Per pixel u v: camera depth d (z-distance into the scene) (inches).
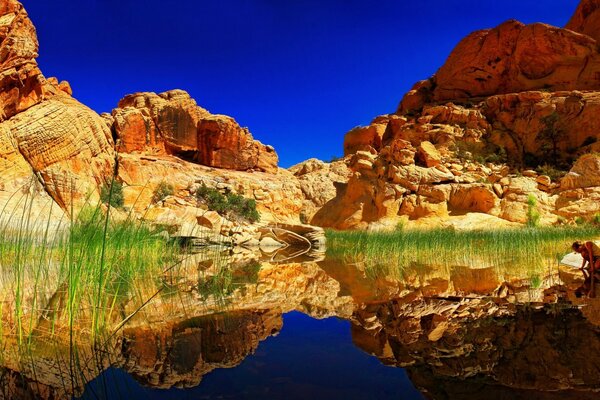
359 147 1881.2
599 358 73.5
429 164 1073.5
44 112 720.3
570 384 60.4
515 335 90.8
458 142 1167.6
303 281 212.5
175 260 315.3
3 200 578.2
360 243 501.0
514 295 151.1
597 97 1116.5
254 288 184.4
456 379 64.0
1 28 676.1
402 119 1491.1
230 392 60.2
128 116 1293.1
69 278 111.1
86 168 811.4
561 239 465.1
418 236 409.1
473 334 93.3
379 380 64.9
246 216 1250.6
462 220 901.8
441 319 111.2
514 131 1194.6
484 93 1416.1
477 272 240.7
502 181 978.7
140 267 230.7
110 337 93.5
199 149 1533.0
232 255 447.8
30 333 94.3
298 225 793.6
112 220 267.7
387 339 91.8
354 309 132.1
